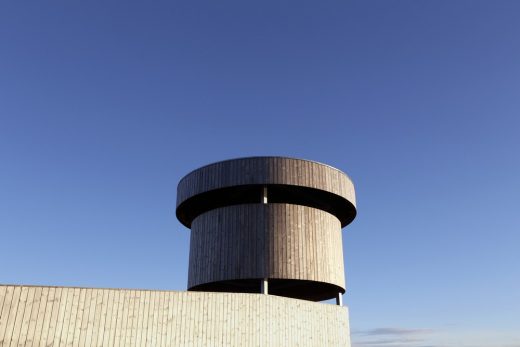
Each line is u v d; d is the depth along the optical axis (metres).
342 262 23.91
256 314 18.16
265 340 18.02
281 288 25.23
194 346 16.34
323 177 23.03
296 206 22.27
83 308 15.12
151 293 16.31
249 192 23.67
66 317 14.79
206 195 23.61
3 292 14.26
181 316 16.50
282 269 20.84
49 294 14.80
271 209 21.77
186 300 16.81
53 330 14.48
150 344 15.63
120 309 15.63
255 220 21.61
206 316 16.97
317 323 20.55
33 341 14.13
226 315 17.41
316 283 22.83
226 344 16.98
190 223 27.56
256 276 20.67
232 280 21.53
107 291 15.66
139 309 15.91
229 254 21.44
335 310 21.91
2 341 13.77
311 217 22.55
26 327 14.20
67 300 14.98
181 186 24.55
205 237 22.84
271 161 22.20
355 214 26.23
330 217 23.58
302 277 21.08
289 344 18.83
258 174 21.95
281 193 23.91
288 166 22.30
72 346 14.55
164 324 16.09
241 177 22.05
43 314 14.52
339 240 24.08
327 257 22.42
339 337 21.66
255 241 21.28
